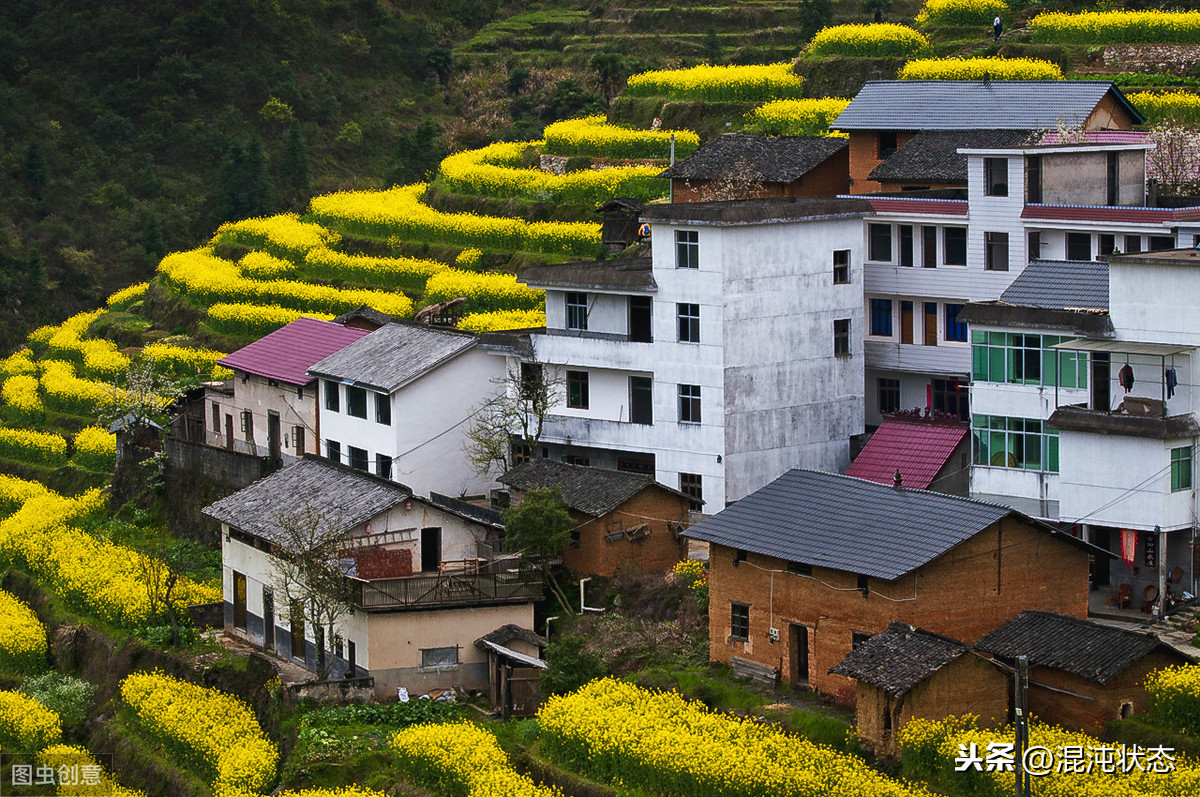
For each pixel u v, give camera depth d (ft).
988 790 140.36
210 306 327.26
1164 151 232.12
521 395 221.87
